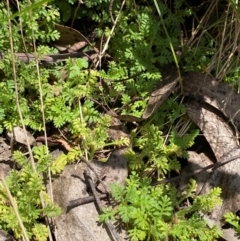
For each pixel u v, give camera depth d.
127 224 0.56
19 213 0.54
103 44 0.69
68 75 0.65
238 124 0.64
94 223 0.55
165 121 0.65
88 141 0.61
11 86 0.62
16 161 0.58
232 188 0.59
